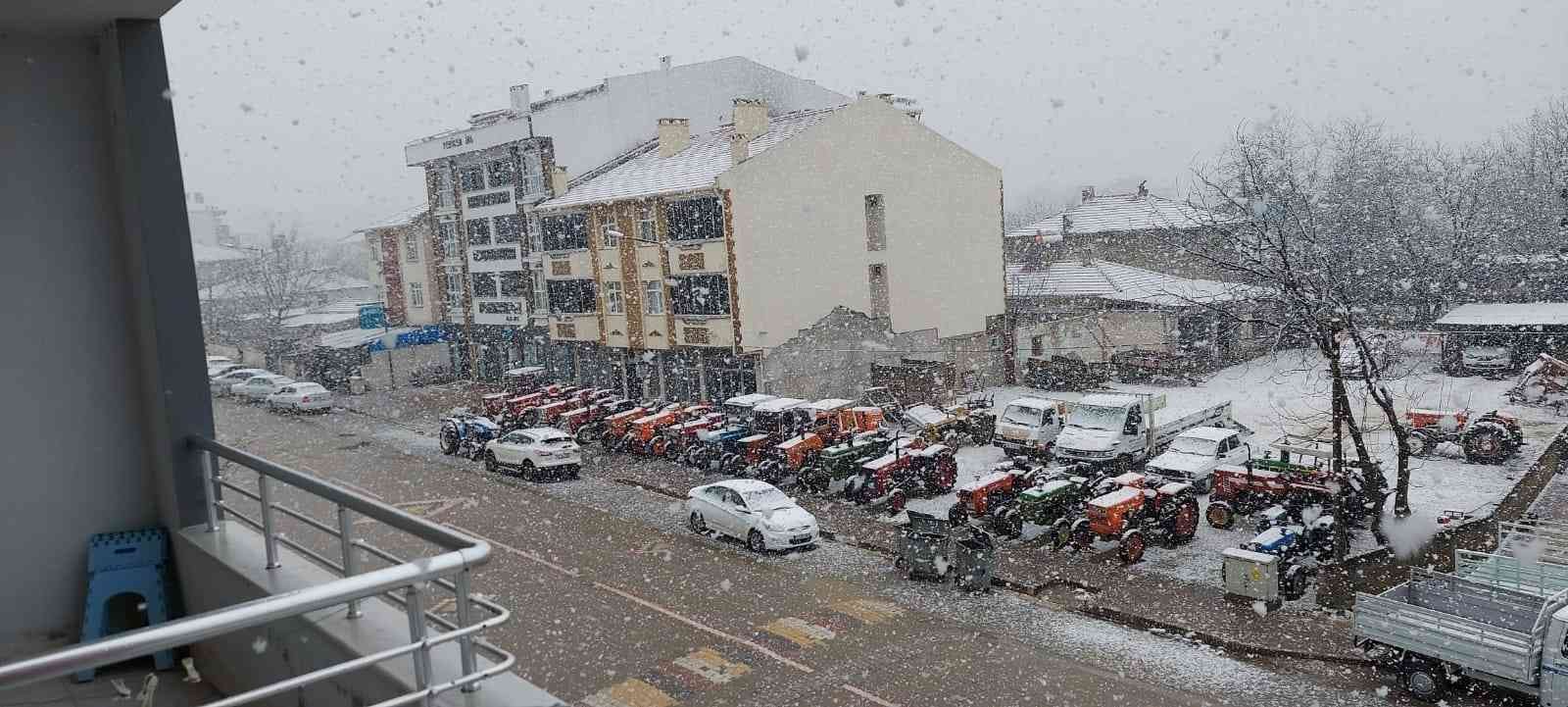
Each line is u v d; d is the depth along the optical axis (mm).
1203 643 12922
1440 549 15914
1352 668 11859
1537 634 9914
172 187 5898
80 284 5988
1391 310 34156
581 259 35062
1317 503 17031
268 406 35156
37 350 5859
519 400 31141
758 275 29625
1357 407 26328
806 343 30703
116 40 5730
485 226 39844
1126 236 39562
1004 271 35656
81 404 6004
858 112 31703
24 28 5727
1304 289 16938
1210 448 20625
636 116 38156
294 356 41344
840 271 31453
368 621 4109
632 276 32938
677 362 32531
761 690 11523
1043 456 23875
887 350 32469
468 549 3170
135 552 5855
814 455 22828
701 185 29797
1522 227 34344
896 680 11773
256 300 48000
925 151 33438
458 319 42344
